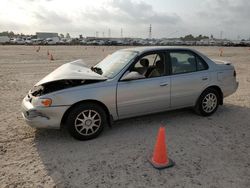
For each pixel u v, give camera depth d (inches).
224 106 258.2
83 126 171.8
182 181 127.7
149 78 189.6
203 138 179.5
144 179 129.5
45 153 157.5
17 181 128.2
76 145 168.2
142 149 162.6
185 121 212.2
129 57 194.9
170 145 168.1
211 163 145.3
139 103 186.2
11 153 157.5
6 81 402.9
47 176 132.6
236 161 147.6
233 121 213.5
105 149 162.6
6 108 251.1
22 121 212.5
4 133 187.6
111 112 178.5
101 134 185.8
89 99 169.0
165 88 194.4
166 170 137.7
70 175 133.6
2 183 126.3
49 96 163.0
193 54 213.6
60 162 146.7
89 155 154.8
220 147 165.5
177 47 209.9
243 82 406.0
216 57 975.6
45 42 2753.4
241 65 676.1
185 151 159.6
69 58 857.5
